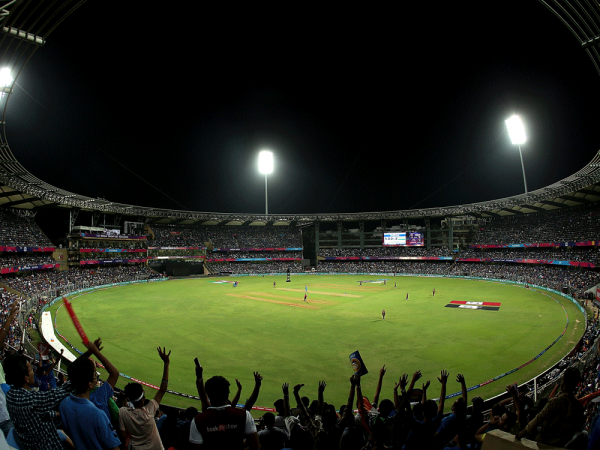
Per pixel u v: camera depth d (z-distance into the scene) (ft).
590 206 209.67
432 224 324.19
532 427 14.21
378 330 103.81
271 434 18.02
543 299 147.95
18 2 47.78
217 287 215.72
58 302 154.51
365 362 76.54
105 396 15.46
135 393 18.13
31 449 13.00
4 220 188.75
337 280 252.21
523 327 103.09
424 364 74.38
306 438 17.69
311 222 339.98
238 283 238.68
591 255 181.47
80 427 12.54
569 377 14.29
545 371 67.62
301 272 312.71
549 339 90.17
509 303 141.79
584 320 107.76
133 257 267.59
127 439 16.22
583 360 55.98
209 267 309.83
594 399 23.11
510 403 27.17
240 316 127.24
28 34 54.80
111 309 141.49
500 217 282.97
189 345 90.58
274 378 68.33
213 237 332.19
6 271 157.07
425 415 18.07
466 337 94.02
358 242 333.21
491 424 18.56
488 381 64.39
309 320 119.44
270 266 321.73
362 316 124.67
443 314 124.47
